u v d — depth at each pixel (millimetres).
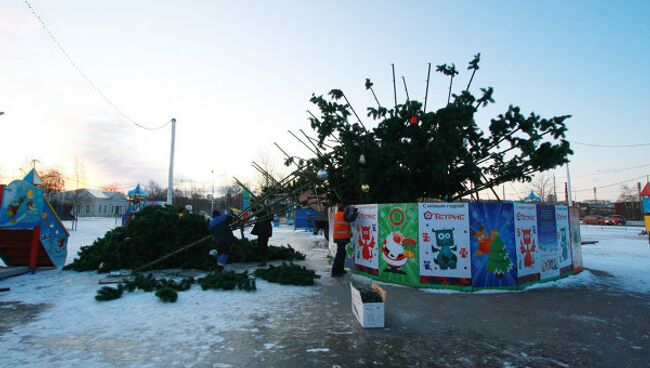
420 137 9578
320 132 10391
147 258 9141
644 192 18812
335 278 8102
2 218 7348
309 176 10516
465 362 3719
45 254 8688
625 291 7062
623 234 27031
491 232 7059
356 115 10211
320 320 5047
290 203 11789
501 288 6980
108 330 4535
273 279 7582
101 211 80938
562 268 8398
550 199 47844
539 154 9086
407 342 4246
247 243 11344
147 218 9391
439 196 10727
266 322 4934
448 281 6957
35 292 6461
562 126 8938
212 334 4445
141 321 4906
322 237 21094
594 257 12445
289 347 4051
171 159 23500
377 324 4734
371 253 8078
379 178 9773
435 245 7098
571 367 3627
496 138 9617
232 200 56562
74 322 4828
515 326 4875
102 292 5977
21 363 3541
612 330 4746
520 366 3637
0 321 4832
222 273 7379
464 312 5508
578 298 6457
